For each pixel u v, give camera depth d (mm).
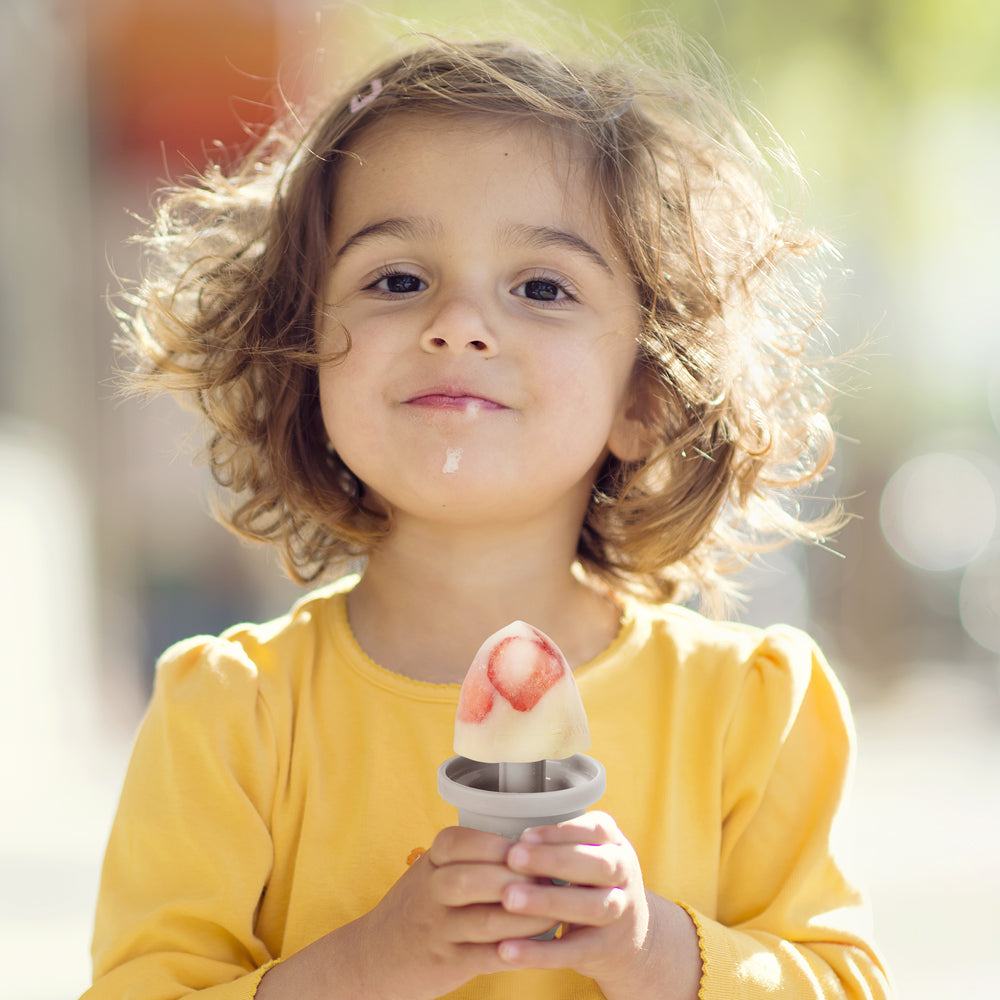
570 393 1739
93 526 7969
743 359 2178
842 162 8242
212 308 2244
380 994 1443
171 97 7805
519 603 1827
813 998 1613
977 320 9422
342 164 1899
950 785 6812
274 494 2160
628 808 1739
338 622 1866
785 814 1784
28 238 7598
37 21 7566
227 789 1689
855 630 10375
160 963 1604
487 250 1759
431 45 2109
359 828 1688
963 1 8234
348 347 1746
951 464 10648
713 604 2410
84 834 5395
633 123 2029
